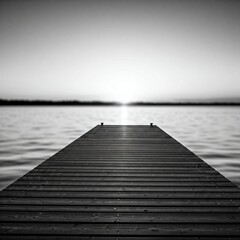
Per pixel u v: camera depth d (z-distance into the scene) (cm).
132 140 871
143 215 266
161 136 980
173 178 405
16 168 677
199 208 284
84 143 802
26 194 326
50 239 218
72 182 381
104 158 564
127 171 448
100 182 382
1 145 1109
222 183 379
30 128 1964
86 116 4081
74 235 225
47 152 932
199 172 443
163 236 226
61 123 2520
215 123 2569
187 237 224
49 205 290
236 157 848
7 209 277
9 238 218
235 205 292
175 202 302
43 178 402
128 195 326
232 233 229
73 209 279
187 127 2081
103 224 246
